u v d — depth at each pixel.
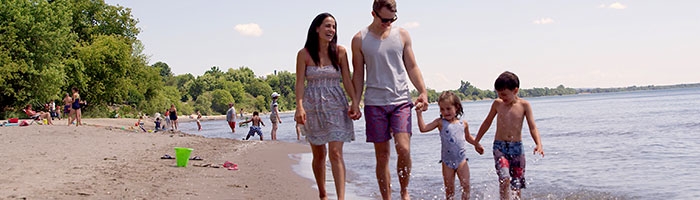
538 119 36.19
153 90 67.06
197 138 18.55
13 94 41.09
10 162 9.59
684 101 67.19
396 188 7.84
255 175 9.26
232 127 28.22
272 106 20.64
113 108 63.81
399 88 5.79
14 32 38.91
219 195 7.11
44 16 41.62
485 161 10.79
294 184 8.34
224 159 11.97
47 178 7.78
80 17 53.38
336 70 5.84
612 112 42.09
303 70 5.83
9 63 38.03
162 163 10.28
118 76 52.41
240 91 134.62
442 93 6.49
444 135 6.39
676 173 8.66
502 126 6.60
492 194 7.00
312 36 5.79
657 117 29.92
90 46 49.84
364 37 5.77
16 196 6.36
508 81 6.46
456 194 6.78
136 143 14.84
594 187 7.70
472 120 39.31
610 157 11.27
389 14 5.63
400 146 5.80
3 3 39.41
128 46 53.03
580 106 69.75
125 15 56.53
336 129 5.78
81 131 18.28
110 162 10.06
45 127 19.83
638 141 15.15
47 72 40.62
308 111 5.84
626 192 7.27
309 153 13.66
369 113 5.83
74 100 22.95
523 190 7.57
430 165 10.72
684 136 16.09
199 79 136.12
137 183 7.66
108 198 6.48
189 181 8.14
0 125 22.39
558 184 8.01
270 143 17.17
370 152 13.50
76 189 6.94
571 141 16.33
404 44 5.84
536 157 11.94
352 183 8.63
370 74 5.81
